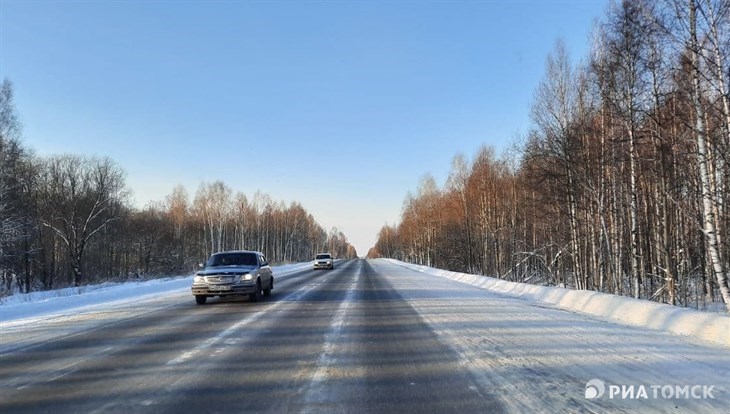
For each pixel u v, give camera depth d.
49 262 54.72
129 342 9.19
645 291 22.02
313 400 5.37
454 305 14.98
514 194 42.50
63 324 11.87
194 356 7.82
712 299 22.27
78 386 6.06
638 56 16.67
